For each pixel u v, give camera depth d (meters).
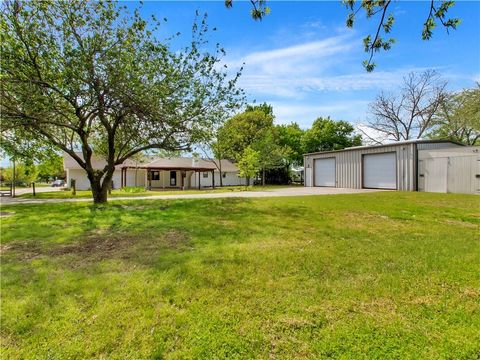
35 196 17.47
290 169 37.25
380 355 2.09
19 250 4.56
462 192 14.28
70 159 26.50
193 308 2.71
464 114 24.38
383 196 12.84
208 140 11.48
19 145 9.84
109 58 8.95
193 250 4.45
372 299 2.88
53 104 8.95
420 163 16.31
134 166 26.72
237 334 2.33
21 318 2.54
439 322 2.48
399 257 4.07
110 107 9.47
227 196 14.02
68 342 2.24
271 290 3.07
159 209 8.96
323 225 6.30
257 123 33.84
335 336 2.30
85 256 4.23
